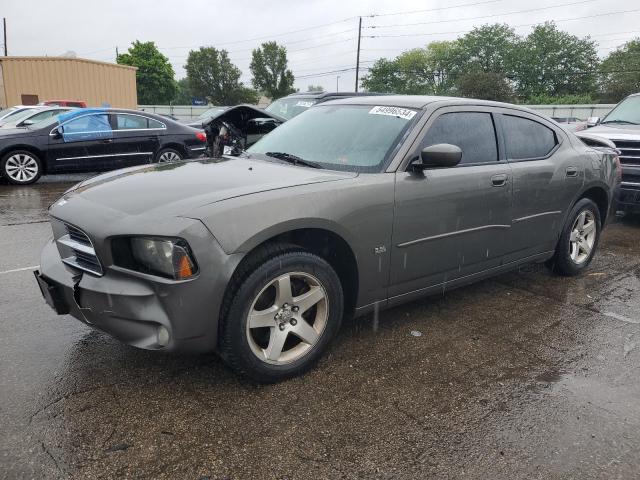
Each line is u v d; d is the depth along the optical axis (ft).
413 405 9.26
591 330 12.65
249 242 8.73
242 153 13.41
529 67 256.52
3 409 8.71
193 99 260.62
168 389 9.48
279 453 7.90
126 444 7.97
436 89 279.69
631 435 8.59
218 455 7.80
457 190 11.89
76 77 88.43
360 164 11.20
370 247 10.52
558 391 9.86
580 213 16.10
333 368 10.45
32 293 13.99
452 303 14.14
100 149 34.63
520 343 11.84
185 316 8.42
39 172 33.50
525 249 14.35
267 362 9.50
